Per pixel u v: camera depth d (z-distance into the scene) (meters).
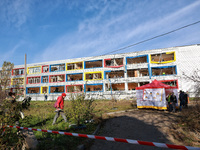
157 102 11.40
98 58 34.78
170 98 10.55
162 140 4.80
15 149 3.75
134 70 32.69
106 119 7.96
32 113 10.84
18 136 3.90
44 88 40.59
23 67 42.25
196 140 4.72
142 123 7.05
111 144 4.57
